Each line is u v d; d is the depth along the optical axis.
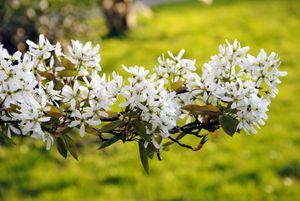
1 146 10.31
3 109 2.75
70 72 2.91
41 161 9.91
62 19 11.23
